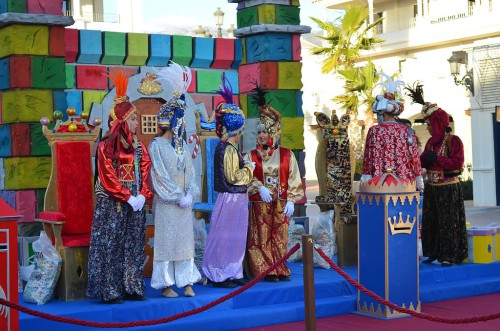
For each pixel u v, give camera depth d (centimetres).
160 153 711
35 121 798
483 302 826
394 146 833
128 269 696
